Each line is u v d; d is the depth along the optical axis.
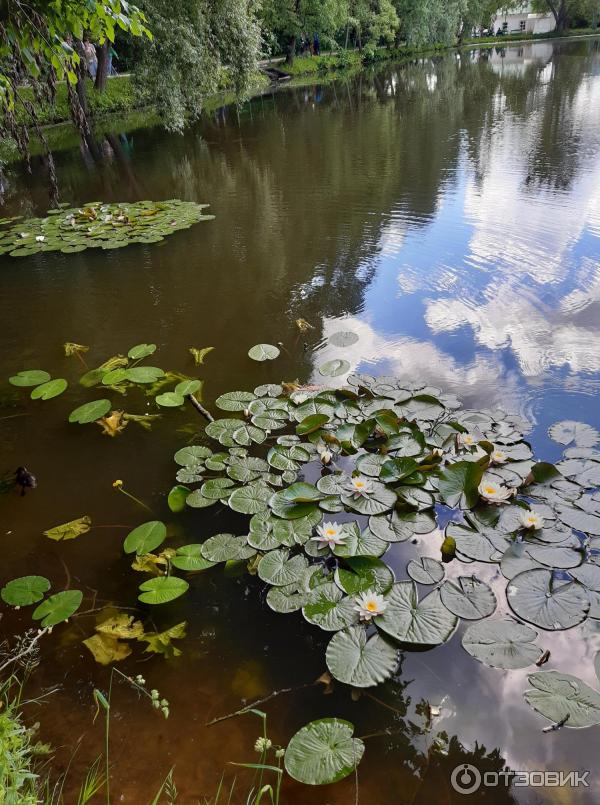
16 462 3.51
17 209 9.63
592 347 4.24
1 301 5.95
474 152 10.25
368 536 2.66
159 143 14.59
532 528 2.62
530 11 57.44
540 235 6.41
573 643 2.15
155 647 2.29
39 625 2.43
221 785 1.79
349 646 2.17
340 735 1.86
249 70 13.91
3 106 4.70
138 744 1.93
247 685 2.13
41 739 1.96
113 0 3.42
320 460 3.25
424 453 3.16
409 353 4.39
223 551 2.65
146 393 4.16
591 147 9.66
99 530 2.92
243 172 10.80
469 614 2.27
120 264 6.76
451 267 5.87
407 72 27.84
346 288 5.65
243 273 6.24
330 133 13.64
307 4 27.73
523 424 3.38
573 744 1.87
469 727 1.93
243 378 4.23
